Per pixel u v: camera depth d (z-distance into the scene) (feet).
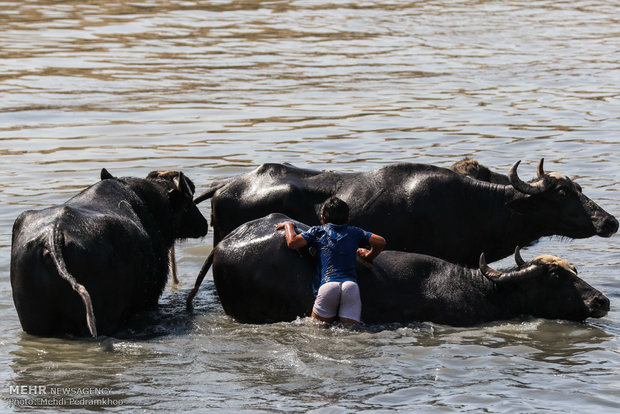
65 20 185.06
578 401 44.29
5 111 114.52
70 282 49.88
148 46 160.97
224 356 50.19
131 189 59.93
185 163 92.99
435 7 217.36
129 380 46.70
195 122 110.73
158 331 54.90
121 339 53.11
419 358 49.93
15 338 52.60
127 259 54.24
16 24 179.42
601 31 192.13
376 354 50.44
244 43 166.50
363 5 216.33
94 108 117.08
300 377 47.16
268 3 213.25
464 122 112.47
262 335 53.57
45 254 51.06
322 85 133.69
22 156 94.63
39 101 120.06
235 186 63.98
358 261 56.49
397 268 56.95
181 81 134.00
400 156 95.76
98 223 53.62
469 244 64.08
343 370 48.14
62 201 79.56
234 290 56.49
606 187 85.92
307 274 55.47
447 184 63.57
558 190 63.05
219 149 98.58
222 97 124.57
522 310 58.23
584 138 104.88
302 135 104.99
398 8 214.28
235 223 63.21
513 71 147.02
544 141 103.45
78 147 98.68
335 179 63.87
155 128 107.55
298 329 54.34
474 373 47.88
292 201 62.23
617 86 135.64
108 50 156.46
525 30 191.01
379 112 117.29
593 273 66.44
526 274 57.31
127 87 129.39
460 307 56.54
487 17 206.80
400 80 138.31
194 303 61.11
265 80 136.26
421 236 62.59
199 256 71.41
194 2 211.41
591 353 51.24
